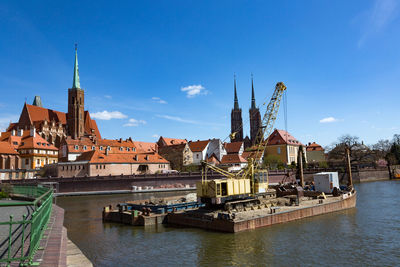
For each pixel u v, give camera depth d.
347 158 65.25
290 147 143.25
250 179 50.38
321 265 24.83
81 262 20.69
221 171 48.62
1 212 24.45
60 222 19.48
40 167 111.12
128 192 82.69
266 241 31.23
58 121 146.25
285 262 25.48
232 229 34.06
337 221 40.44
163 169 114.19
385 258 26.25
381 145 178.38
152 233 35.38
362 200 61.81
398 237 32.59
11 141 116.69
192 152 138.62
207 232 35.06
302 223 39.19
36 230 12.03
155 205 43.97
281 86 66.31
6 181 78.44
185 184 95.00
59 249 13.14
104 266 24.89
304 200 50.44
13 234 15.57
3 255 11.80
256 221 36.28
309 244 30.28
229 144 153.25
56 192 80.50
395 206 52.75
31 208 27.77
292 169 115.75
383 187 90.06
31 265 10.83
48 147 123.75
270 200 50.19
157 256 27.28
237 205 43.09
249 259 26.22
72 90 146.75
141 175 91.31
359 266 24.58
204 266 24.75
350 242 30.91
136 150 133.25
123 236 34.34
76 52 150.88
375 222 39.78
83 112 148.75
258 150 66.38
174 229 37.12
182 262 25.69
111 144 125.81
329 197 52.91
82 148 113.06
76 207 58.31
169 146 137.38
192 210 42.34
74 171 94.56
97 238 33.72
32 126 121.50
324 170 117.19
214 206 42.47
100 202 65.44
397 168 139.62
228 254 27.48
